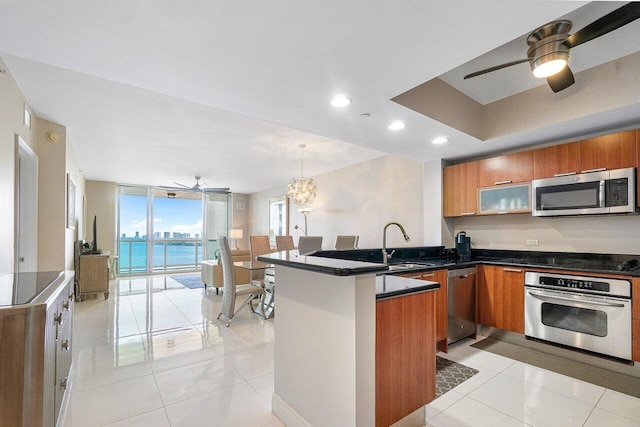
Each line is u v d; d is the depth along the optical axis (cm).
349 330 142
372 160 565
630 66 233
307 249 428
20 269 324
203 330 357
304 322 172
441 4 135
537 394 217
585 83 257
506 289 318
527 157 325
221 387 225
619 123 273
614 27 164
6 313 119
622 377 241
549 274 284
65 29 151
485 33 156
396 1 133
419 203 476
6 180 248
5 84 245
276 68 189
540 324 290
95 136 427
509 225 372
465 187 382
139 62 183
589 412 195
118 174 707
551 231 337
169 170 662
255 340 323
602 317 253
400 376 165
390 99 235
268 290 455
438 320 290
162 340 323
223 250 390
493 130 322
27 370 123
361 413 142
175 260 918
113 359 273
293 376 180
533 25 149
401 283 186
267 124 381
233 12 140
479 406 201
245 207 1039
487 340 325
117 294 568
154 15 141
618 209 261
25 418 122
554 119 276
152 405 201
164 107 329
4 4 133
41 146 363
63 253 379
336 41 162
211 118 361
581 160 287
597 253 304
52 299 145
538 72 196
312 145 476
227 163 599
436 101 276
